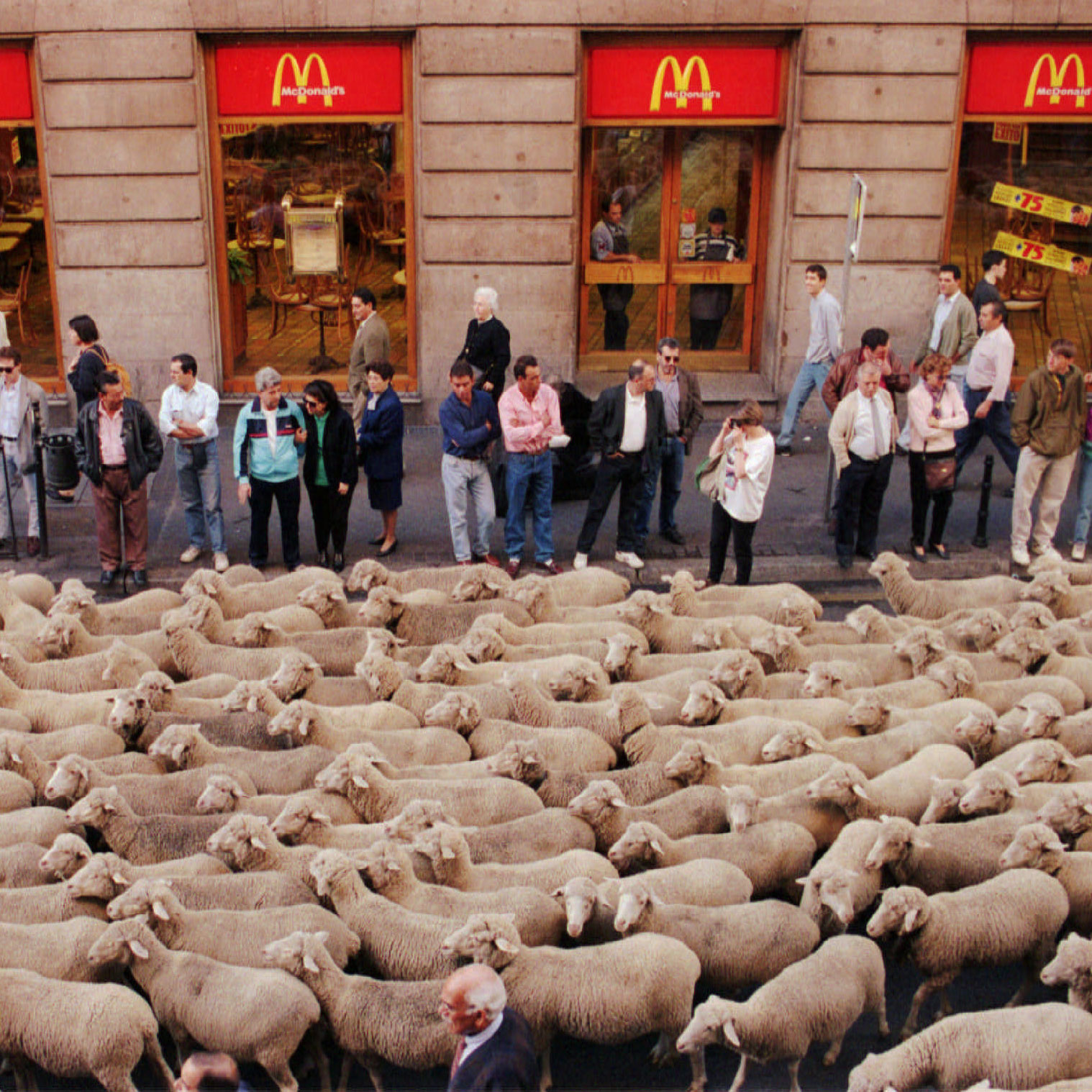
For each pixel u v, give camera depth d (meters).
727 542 12.88
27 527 14.71
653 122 16.75
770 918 7.32
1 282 17.08
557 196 16.55
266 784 8.62
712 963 7.23
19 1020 6.69
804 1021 6.78
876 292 17.05
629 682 10.05
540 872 7.67
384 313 17.45
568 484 15.38
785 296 17.03
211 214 16.77
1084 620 11.08
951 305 15.50
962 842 8.04
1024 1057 6.47
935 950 7.41
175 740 8.59
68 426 17.11
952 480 13.32
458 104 16.19
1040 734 9.12
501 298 16.88
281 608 11.05
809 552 13.88
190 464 13.29
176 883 7.48
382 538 14.05
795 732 8.88
